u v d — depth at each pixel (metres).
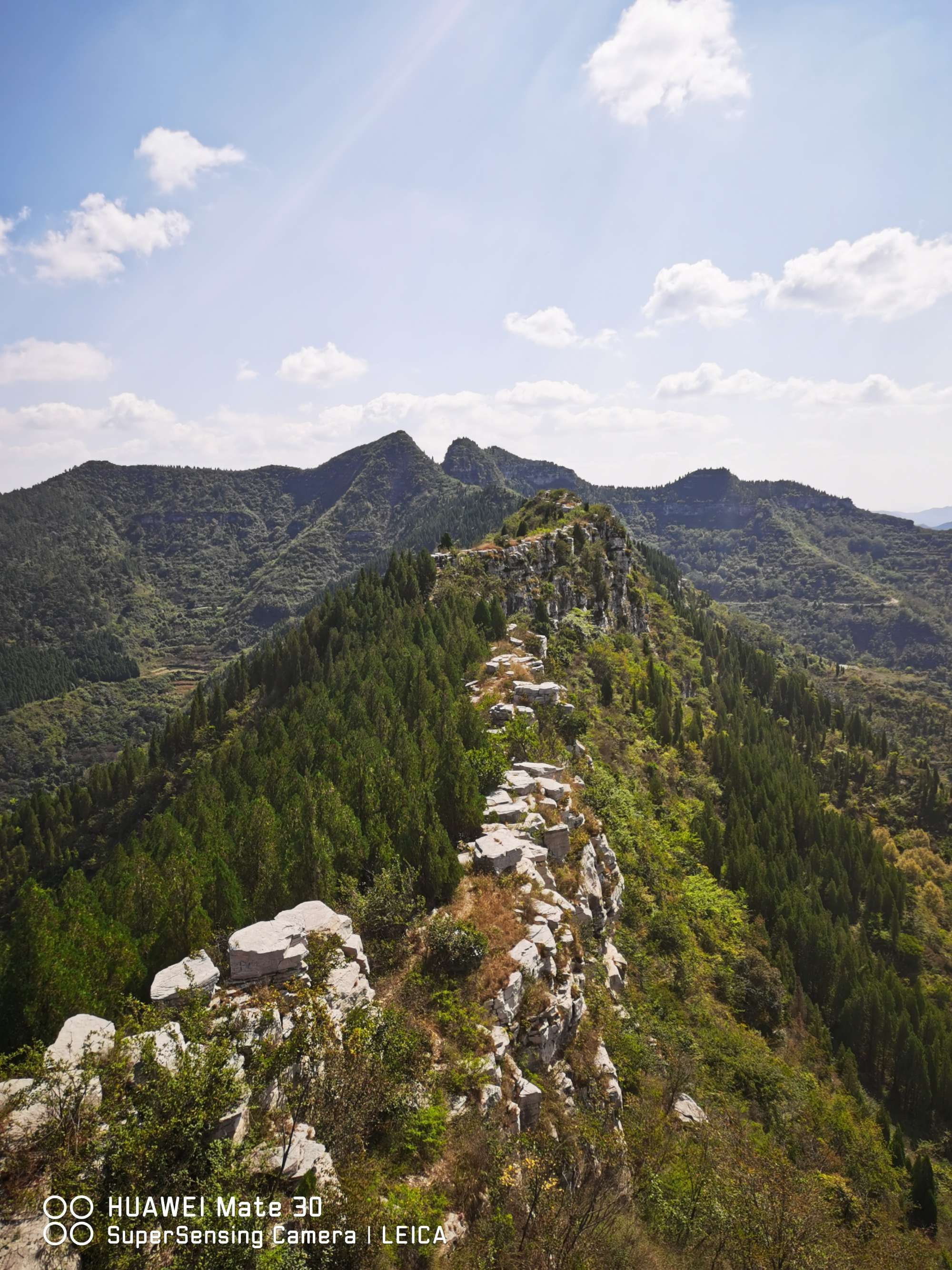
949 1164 59.16
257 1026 19.06
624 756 79.69
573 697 76.00
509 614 100.62
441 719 51.94
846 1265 23.92
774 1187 24.75
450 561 110.31
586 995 31.39
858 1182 38.47
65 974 24.14
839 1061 58.22
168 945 27.36
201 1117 14.01
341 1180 15.53
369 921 27.77
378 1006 22.39
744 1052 41.81
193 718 107.38
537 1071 25.50
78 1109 14.50
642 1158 25.50
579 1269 17.02
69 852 95.94
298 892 30.97
